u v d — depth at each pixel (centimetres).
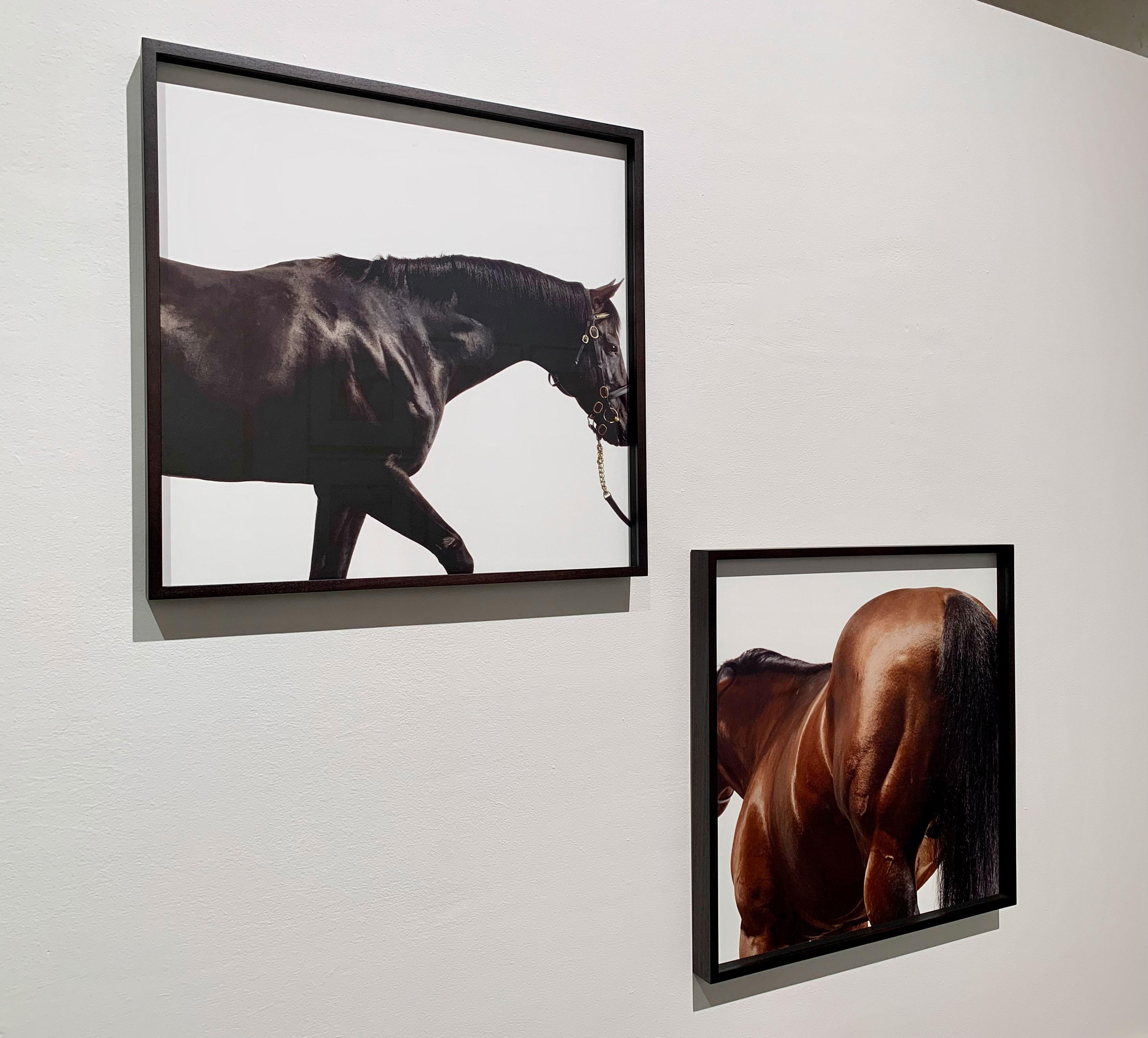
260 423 78
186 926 76
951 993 117
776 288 104
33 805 72
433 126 86
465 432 87
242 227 78
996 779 118
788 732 103
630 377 94
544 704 91
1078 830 127
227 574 77
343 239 82
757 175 103
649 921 96
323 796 81
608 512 93
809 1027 106
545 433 90
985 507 119
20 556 71
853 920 107
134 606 75
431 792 86
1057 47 126
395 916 84
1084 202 128
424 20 86
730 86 101
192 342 76
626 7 96
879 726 109
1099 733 129
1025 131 122
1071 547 126
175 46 75
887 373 111
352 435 82
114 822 74
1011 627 118
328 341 81
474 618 88
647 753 96
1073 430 126
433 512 85
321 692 81
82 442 73
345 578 81
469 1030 87
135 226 75
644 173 96
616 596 95
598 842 94
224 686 78
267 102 79
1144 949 133
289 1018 80
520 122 89
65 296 73
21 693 71
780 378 104
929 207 115
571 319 92
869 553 107
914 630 112
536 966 90
